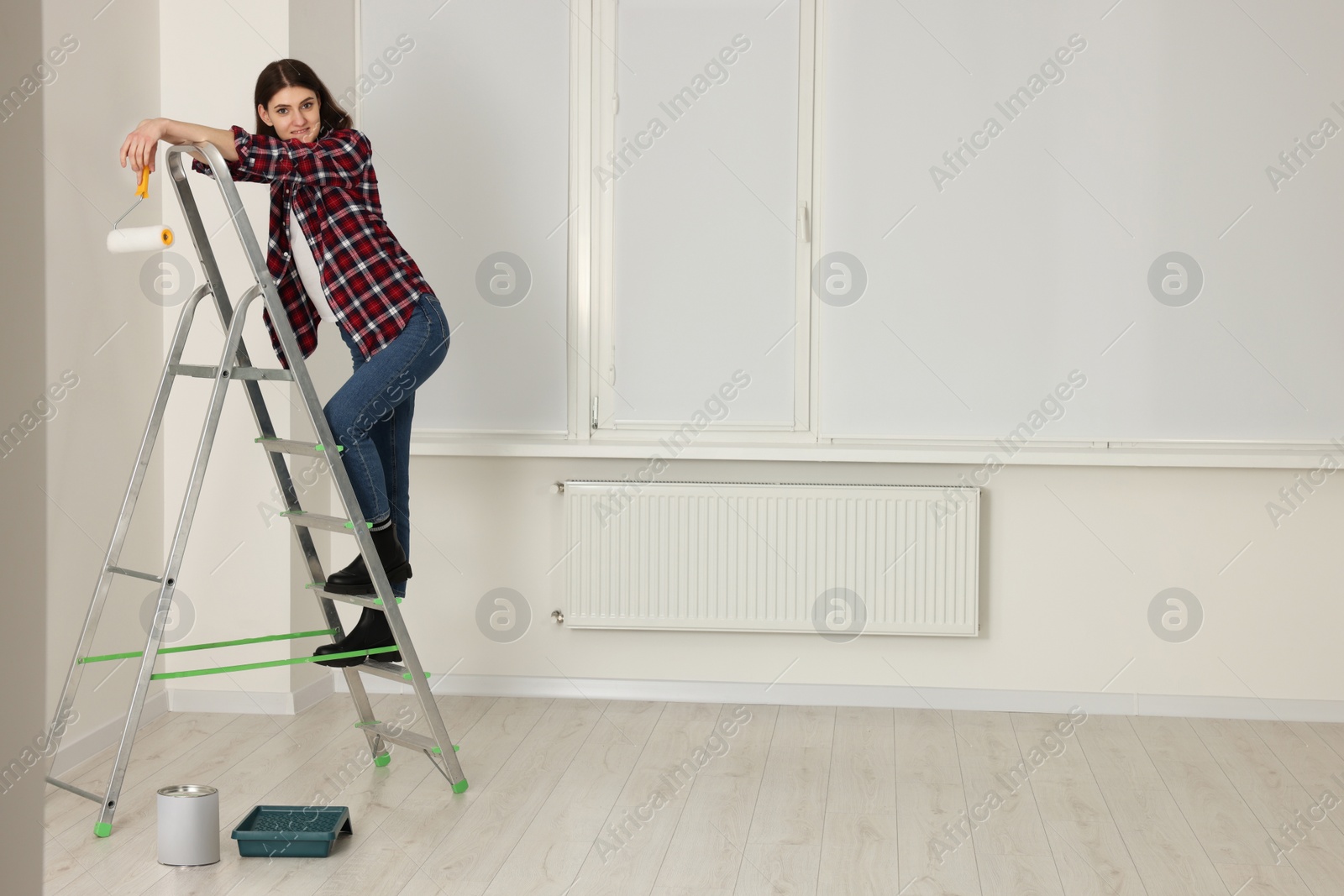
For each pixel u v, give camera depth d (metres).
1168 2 3.57
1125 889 2.33
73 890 2.27
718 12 3.72
